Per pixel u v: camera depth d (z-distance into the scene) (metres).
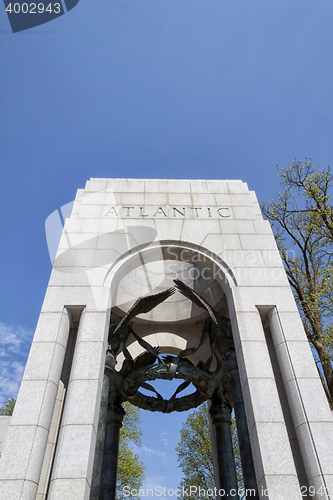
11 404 23.58
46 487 8.23
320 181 17.86
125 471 25.06
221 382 12.54
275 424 8.40
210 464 24.02
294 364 9.39
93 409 8.49
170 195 13.84
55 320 9.97
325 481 7.58
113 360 11.04
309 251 19.00
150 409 13.50
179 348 15.27
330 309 16.59
